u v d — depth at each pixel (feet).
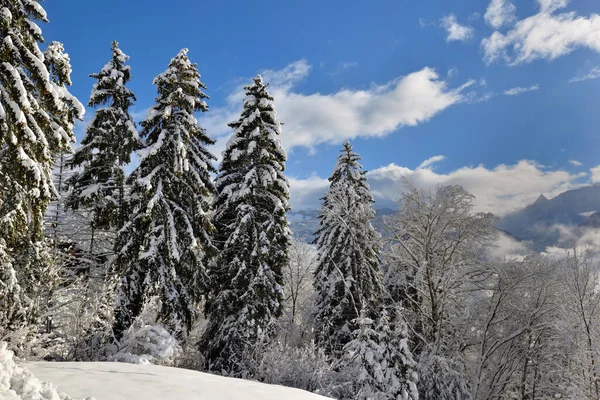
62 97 36.70
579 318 75.61
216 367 56.39
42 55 33.94
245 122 63.57
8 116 30.99
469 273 74.38
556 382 81.10
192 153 58.90
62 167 62.85
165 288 52.19
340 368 51.21
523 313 78.48
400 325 51.01
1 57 30.66
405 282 77.51
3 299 34.24
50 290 44.57
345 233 74.54
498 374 78.59
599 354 69.62
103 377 26.32
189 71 59.31
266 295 58.80
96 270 58.85
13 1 32.63
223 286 59.98
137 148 57.41
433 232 73.51
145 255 50.11
